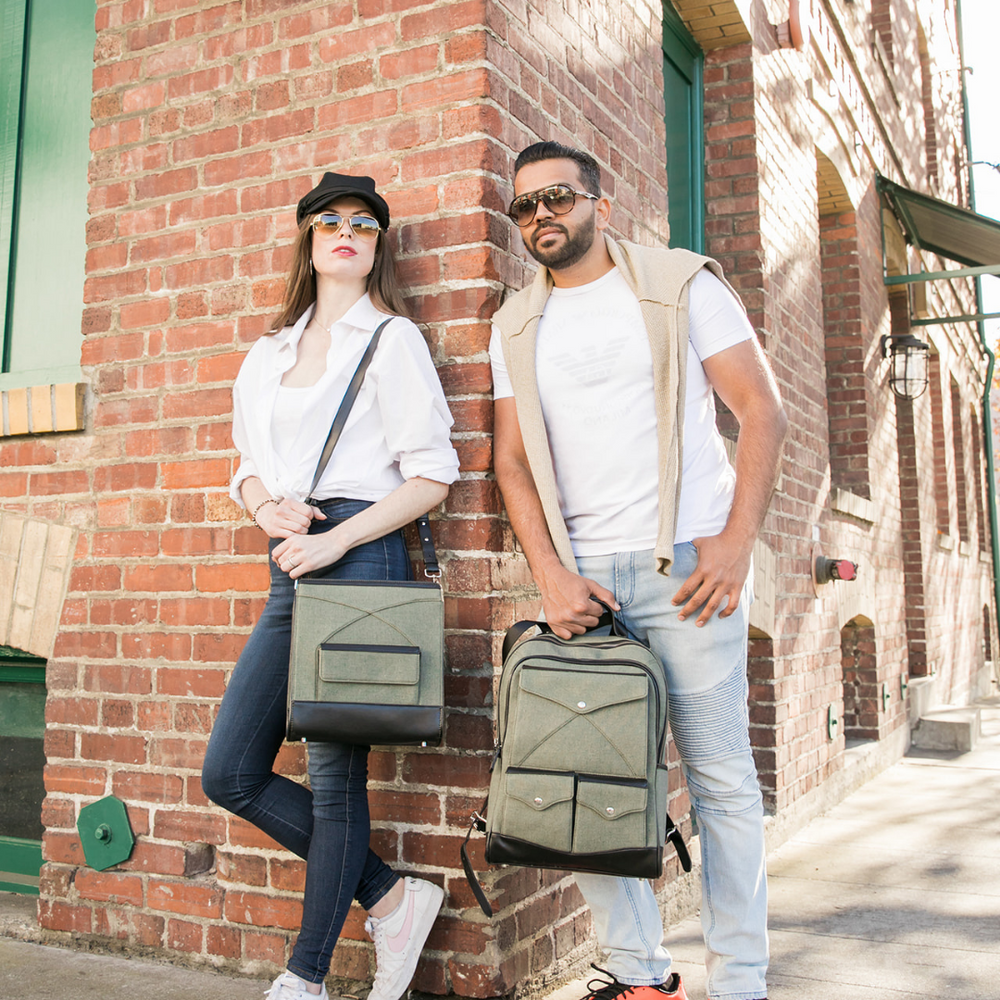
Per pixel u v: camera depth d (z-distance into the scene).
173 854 2.76
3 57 3.72
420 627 2.15
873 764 5.92
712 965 2.13
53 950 2.86
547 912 2.57
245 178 2.86
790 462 4.72
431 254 2.56
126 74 3.09
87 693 2.96
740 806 2.12
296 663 2.11
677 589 2.12
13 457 3.18
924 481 8.85
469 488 2.46
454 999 2.35
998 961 2.77
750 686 4.28
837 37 6.27
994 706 11.01
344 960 2.50
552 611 2.10
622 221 3.26
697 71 4.62
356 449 2.35
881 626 6.48
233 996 2.49
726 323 2.19
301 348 2.47
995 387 17.41
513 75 2.66
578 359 2.21
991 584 14.50
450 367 2.51
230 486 2.54
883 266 7.30
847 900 3.37
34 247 3.59
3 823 3.49
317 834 2.24
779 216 4.81
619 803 1.89
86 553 3.02
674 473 2.08
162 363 2.95
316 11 2.79
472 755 2.39
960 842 4.21
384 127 2.66
